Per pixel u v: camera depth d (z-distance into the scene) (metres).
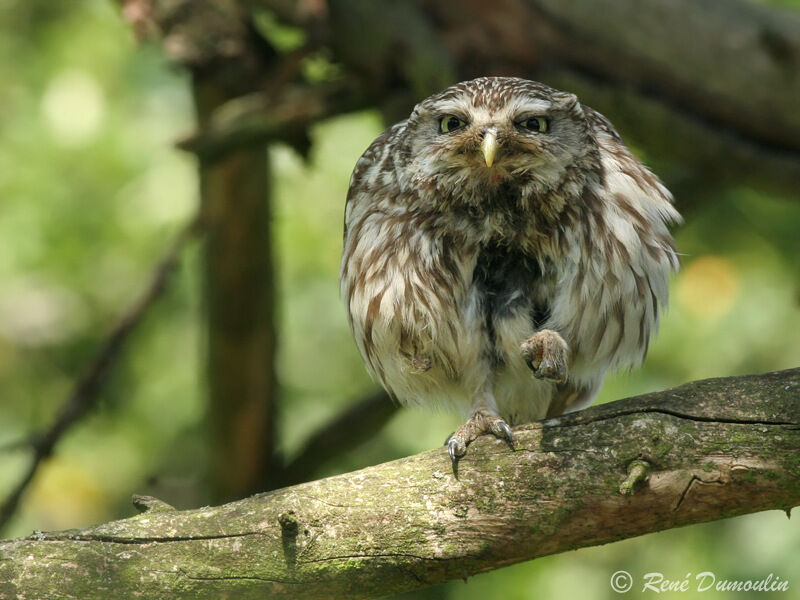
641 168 7.51
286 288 13.66
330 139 13.71
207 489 12.88
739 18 9.80
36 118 13.84
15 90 14.20
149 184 13.73
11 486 13.41
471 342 7.26
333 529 5.87
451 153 6.93
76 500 13.65
